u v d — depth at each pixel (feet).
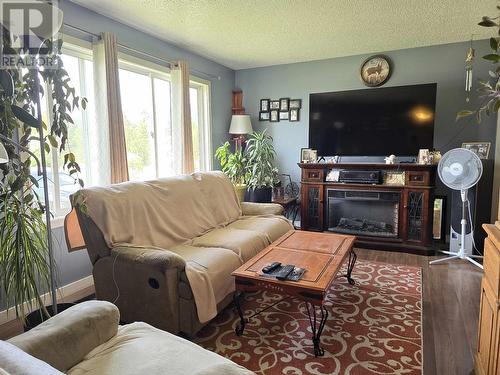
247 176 14.34
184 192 9.64
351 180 12.76
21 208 5.31
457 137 12.67
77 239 7.49
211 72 14.76
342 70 14.26
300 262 6.97
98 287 7.15
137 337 4.36
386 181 12.52
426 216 11.75
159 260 6.16
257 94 16.07
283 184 15.90
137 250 6.63
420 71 12.99
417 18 9.95
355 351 6.15
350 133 13.42
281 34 11.35
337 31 11.08
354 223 13.75
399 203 12.21
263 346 6.34
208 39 11.87
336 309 7.73
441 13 9.57
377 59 13.52
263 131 15.08
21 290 5.27
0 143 4.73
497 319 4.33
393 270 10.19
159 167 12.34
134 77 11.23
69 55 9.08
